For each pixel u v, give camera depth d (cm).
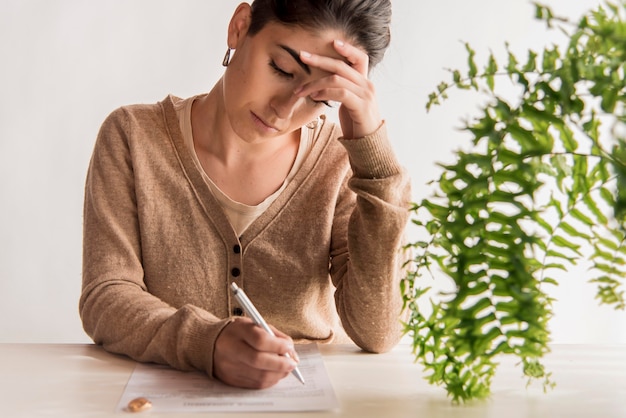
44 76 229
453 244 86
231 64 123
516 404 94
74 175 233
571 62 76
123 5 227
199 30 228
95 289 123
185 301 138
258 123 122
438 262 91
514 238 83
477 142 82
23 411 90
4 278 237
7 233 235
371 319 120
